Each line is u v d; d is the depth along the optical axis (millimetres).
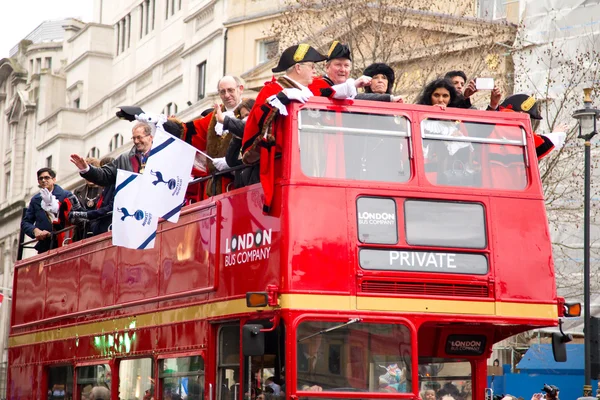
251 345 10867
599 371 17234
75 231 17469
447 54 28078
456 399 12734
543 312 11820
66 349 16672
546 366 25625
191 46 49250
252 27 44750
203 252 12766
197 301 12805
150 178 13297
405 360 11289
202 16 48781
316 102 11594
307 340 11039
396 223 11523
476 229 11789
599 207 26906
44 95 69188
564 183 26375
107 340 15195
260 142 11398
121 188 13555
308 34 28750
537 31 29219
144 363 14125
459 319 11516
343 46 12438
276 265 11242
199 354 12586
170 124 13992
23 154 73188
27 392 18188
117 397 14734
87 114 63875
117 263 15125
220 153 13625
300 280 11086
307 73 12227
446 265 11602
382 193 11531
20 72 75438
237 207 12148
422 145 11859
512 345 28312
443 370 12750
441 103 12750
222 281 12266
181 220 13430
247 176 12289
